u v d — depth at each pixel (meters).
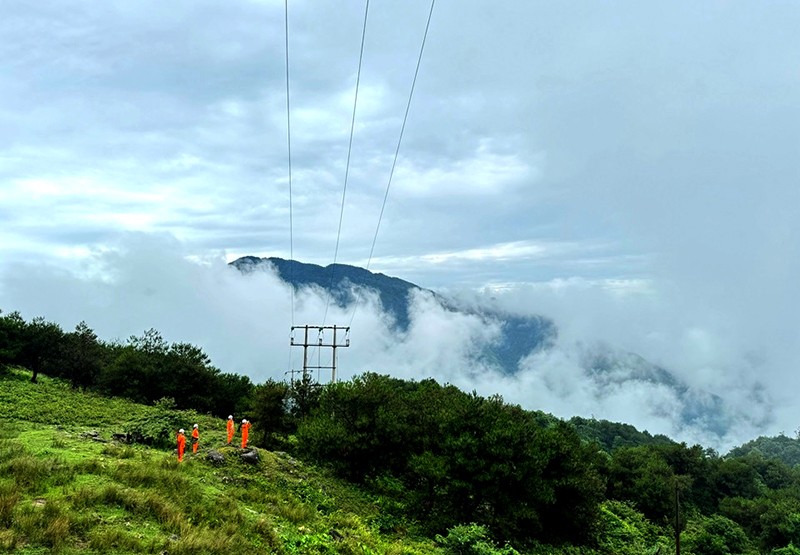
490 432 30.38
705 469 102.81
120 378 51.56
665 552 42.59
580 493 34.75
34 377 53.75
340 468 32.94
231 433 27.83
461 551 22.47
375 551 17.41
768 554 60.66
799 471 149.25
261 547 13.28
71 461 17.31
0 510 11.36
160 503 13.86
